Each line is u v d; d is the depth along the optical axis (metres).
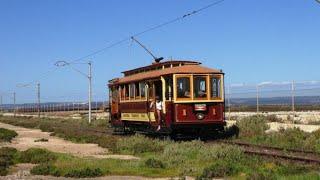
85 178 18.56
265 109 80.25
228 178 17.20
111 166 20.88
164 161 21.48
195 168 19.25
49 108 158.50
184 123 29.92
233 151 21.86
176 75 29.97
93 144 34.75
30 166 22.58
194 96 30.20
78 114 116.19
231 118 49.41
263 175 16.19
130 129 38.09
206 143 27.58
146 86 33.38
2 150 27.75
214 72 30.66
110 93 42.62
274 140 29.77
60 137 43.34
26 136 45.47
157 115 31.70
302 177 15.08
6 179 18.42
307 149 24.95
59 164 21.81
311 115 53.66
